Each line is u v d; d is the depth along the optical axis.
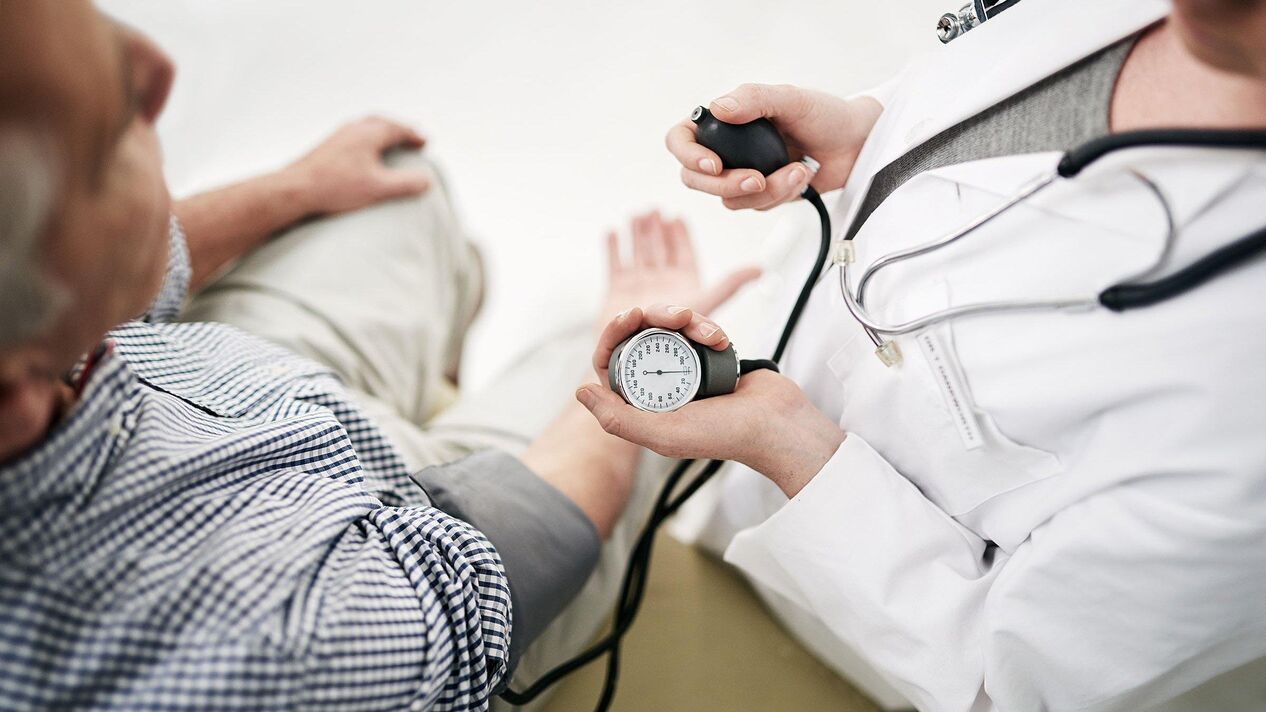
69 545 0.50
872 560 0.70
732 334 1.22
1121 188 0.56
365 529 0.63
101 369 0.51
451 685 0.62
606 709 0.89
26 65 0.40
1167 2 0.58
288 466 0.64
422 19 1.64
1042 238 0.60
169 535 0.54
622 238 1.53
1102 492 0.61
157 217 0.49
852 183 0.78
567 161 1.58
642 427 0.65
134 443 0.54
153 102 0.52
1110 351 0.58
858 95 0.83
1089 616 0.63
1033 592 0.64
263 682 0.50
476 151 1.60
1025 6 0.68
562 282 1.54
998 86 0.64
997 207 0.60
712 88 1.51
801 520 0.72
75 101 0.42
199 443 0.59
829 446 0.71
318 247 1.06
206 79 1.55
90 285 0.45
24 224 0.40
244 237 1.03
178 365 0.73
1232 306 0.53
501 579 0.65
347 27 1.62
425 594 0.60
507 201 1.59
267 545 0.56
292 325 0.97
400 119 1.61
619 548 0.94
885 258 0.66
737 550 0.80
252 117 1.56
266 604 0.52
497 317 1.54
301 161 1.09
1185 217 0.54
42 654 0.47
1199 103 0.55
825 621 0.79
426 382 1.14
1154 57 0.58
